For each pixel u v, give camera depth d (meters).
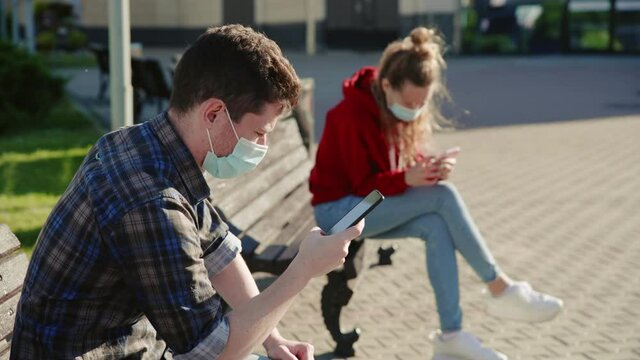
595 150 10.77
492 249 6.20
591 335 4.57
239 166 2.18
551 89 18.17
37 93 11.69
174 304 2.05
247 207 4.50
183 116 2.14
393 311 4.89
